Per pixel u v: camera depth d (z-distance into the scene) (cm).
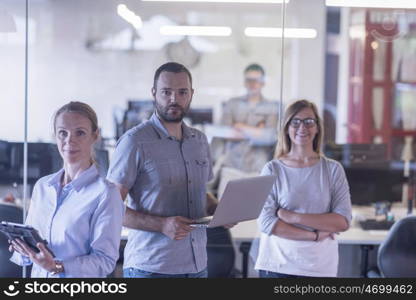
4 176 430
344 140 743
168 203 285
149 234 287
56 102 715
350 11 728
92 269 228
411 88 725
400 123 732
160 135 287
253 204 282
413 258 340
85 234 233
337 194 311
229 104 700
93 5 737
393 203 412
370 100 728
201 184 294
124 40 739
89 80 737
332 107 747
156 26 736
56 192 236
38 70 721
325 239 313
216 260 353
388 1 667
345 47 742
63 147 237
